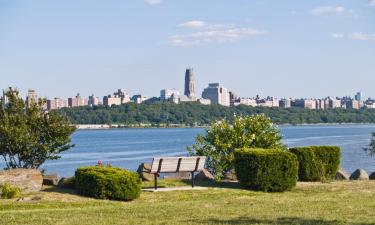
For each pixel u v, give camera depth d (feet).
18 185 72.18
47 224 50.85
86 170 73.00
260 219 53.26
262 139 98.99
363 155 233.76
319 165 90.07
